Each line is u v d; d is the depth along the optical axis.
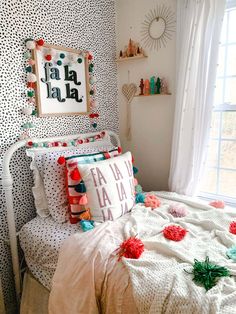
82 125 2.04
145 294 0.96
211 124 1.83
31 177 1.67
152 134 2.26
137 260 1.09
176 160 1.96
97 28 2.10
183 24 1.82
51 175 1.57
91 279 1.10
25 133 1.62
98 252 1.18
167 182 2.24
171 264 1.07
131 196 1.66
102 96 2.23
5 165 1.43
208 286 0.93
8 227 1.49
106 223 1.42
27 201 1.67
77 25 1.92
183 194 1.97
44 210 1.63
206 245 1.23
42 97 1.70
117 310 1.03
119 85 2.38
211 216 1.53
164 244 1.18
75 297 1.11
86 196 1.50
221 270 1.00
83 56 1.95
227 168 2.00
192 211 1.66
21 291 1.56
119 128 2.44
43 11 1.67
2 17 1.45
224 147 1.99
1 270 1.56
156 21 2.05
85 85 2.01
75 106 1.95
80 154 1.74
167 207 1.68
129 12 2.19
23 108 1.60
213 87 1.74
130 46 2.18
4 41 1.47
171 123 2.12
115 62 2.33
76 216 1.53
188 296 0.90
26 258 1.51
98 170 1.52
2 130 1.51
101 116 2.23
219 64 1.87
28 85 1.61
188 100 1.84
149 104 2.22
